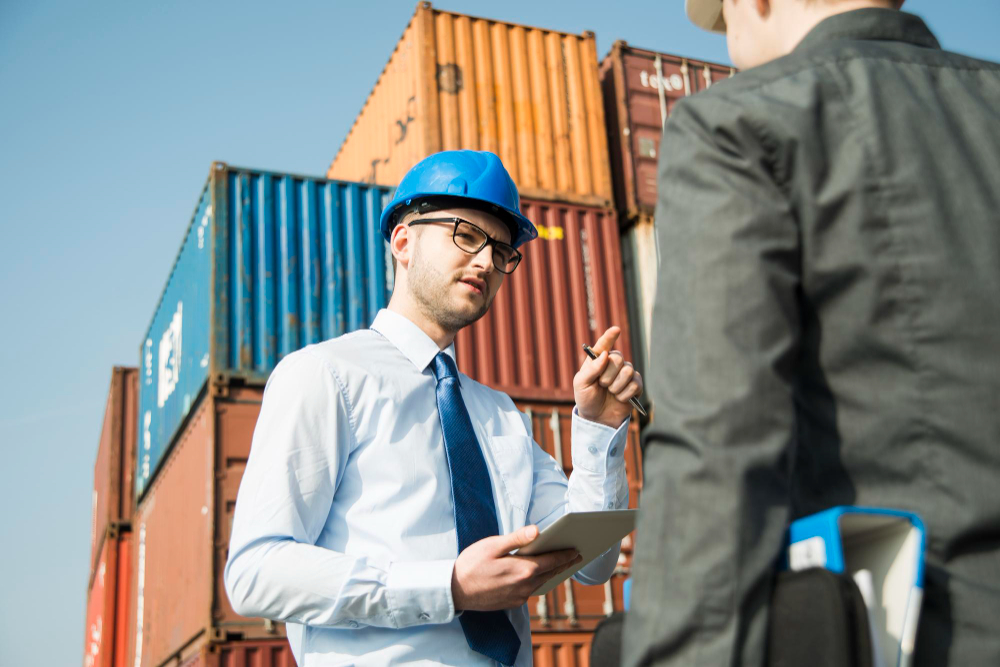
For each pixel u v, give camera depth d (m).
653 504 0.96
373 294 7.62
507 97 9.01
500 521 2.00
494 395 2.28
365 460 1.86
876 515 0.88
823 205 1.02
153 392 9.95
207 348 7.16
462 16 9.08
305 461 1.78
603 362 2.05
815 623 0.86
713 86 1.14
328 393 1.86
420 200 2.18
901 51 1.14
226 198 7.38
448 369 2.06
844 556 1.00
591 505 2.11
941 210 1.00
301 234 7.55
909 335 0.98
